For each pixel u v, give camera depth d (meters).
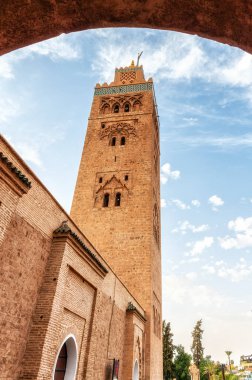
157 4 2.53
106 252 25.95
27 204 9.40
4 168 7.79
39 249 9.89
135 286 24.17
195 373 52.62
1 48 2.59
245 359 127.12
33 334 9.03
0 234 7.77
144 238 26.11
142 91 36.41
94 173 30.70
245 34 2.50
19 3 2.36
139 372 20.28
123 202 28.27
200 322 72.56
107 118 34.88
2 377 7.74
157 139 39.09
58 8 2.47
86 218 28.02
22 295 8.84
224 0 2.36
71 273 11.41
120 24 2.73
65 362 11.53
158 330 27.69
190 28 2.71
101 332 14.36
